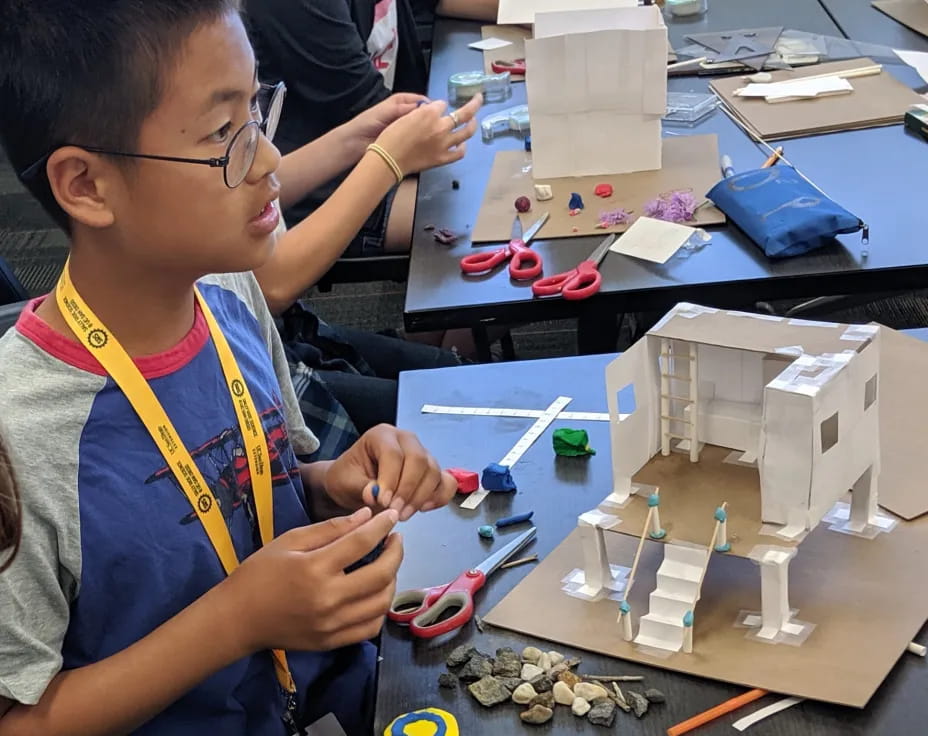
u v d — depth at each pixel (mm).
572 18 1707
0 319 1125
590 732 744
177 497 837
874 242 1431
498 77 2170
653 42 1597
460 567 934
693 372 850
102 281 813
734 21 2402
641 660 790
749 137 1805
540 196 1648
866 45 2127
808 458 759
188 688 796
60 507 775
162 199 764
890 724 713
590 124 1677
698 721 736
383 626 875
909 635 768
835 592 817
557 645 825
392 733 754
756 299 1393
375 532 792
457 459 1086
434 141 1560
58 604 775
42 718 764
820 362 780
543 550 940
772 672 756
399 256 2100
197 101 743
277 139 2188
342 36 2123
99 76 726
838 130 1783
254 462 919
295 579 772
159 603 825
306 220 1515
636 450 864
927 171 1610
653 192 1627
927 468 933
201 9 733
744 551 781
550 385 1199
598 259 1454
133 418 823
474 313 1423
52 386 791
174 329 867
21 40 730
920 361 1088
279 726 931
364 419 1659
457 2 2715
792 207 1447
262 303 1080
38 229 3539
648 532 812
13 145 774
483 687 785
